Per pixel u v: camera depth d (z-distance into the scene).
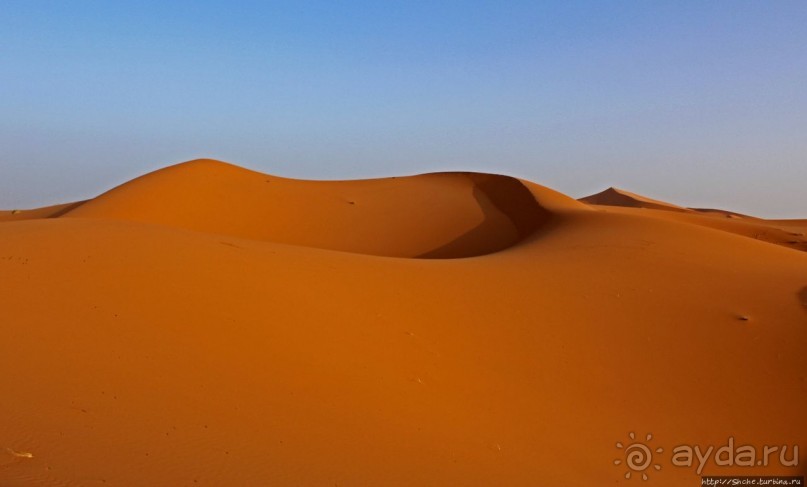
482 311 14.55
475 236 32.84
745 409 12.55
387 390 10.05
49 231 12.92
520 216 34.50
